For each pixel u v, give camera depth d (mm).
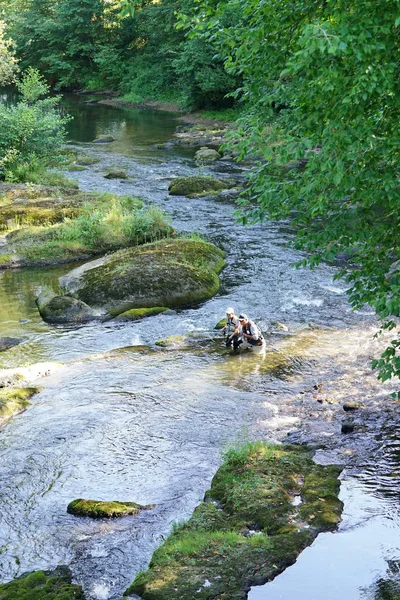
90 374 12984
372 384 12055
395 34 6547
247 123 8367
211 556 7656
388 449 9922
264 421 11031
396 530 8070
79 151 37062
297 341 14172
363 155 7051
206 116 48719
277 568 7445
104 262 18562
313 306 16156
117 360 13594
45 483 9570
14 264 19906
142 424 11078
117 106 57969
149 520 8648
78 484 9531
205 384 12391
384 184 6930
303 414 11195
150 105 56719
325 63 6352
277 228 22594
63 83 68125
